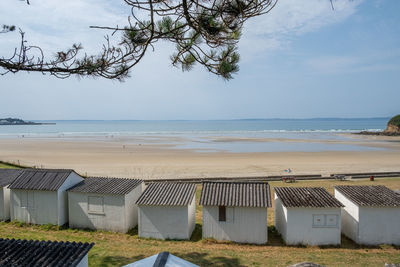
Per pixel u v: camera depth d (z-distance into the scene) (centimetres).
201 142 7606
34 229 1761
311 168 3988
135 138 9044
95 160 4566
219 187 1722
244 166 4128
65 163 4269
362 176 3359
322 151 5700
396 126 11606
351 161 4531
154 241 1606
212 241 1597
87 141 7906
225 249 1495
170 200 1645
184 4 606
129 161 4494
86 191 1770
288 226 1564
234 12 625
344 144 7088
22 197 1847
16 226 1805
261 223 1581
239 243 1589
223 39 692
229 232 1599
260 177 3256
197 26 679
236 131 13725
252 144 7075
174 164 4259
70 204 1811
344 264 1302
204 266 1271
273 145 6838
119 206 1742
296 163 4366
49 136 10138
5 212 1900
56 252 846
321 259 1359
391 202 1565
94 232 1734
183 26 687
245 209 1590
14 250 852
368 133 11138
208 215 1614
